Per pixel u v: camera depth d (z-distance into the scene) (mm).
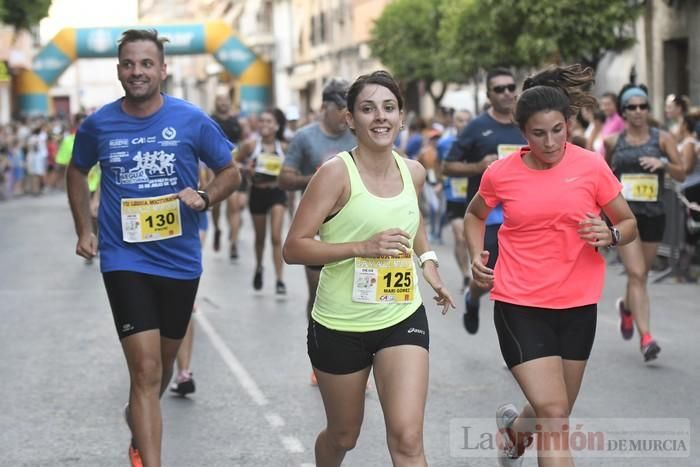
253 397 15234
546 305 9961
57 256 34438
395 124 9344
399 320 9430
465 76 53344
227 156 11383
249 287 26266
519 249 10070
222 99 28766
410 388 9148
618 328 20094
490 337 19344
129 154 11023
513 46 44750
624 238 10039
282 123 25172
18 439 13375
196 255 11289
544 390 9789
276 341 19281
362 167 9453
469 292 17547
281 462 12227
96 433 13586
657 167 17250
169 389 15711
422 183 9820
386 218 9383
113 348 19016
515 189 10039
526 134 9859
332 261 9203
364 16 88938
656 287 25375
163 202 11047
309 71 108812
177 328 11305
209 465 12156
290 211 37312
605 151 18016
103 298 25109
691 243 25938
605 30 42469
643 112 17484
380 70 9469
